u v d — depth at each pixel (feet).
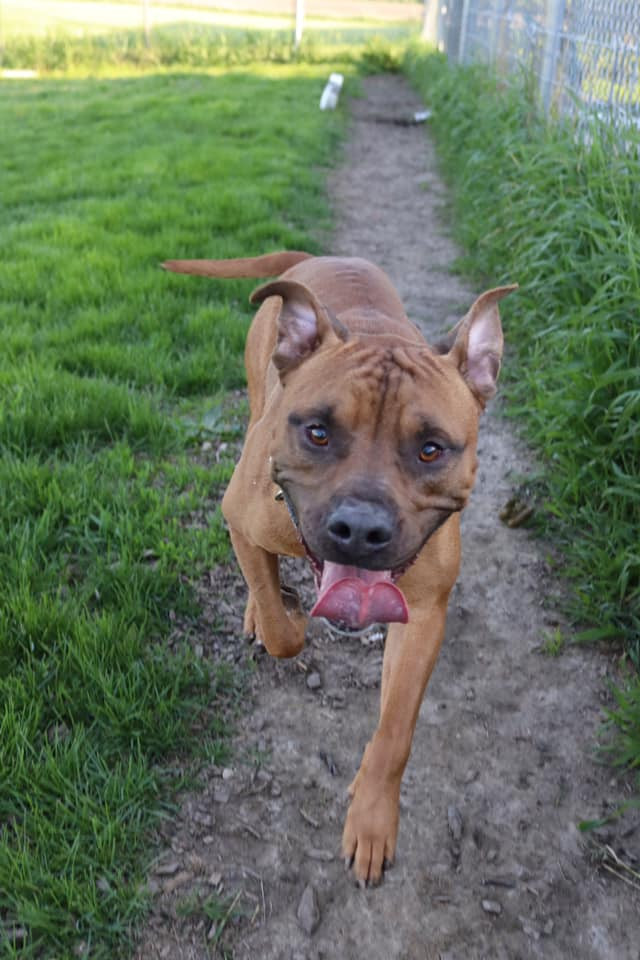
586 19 6.57
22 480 3.70
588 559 3.53
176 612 3.26
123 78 16.37
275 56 18.93
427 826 2.64
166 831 2.52
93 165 9.01
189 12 26.45
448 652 3.29
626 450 3.74
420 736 2.94
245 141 10.27
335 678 3.12
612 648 3.27
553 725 2.99
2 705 2.70
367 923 2.36
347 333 2.54
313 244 7.04
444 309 6.25
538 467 4.30
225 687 3.00
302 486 2.34
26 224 7.07
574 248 4.78
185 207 7.54
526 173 5.98
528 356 5.18
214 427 4.39
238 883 2.42
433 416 2.31
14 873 2.28
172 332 5.32
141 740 2.70
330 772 2.77
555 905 2.43
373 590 2.25
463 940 2.34
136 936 2.26
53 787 2.48
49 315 5.41
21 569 3.18
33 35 18.06
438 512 2.40
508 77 8.72
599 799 2.74
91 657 2.86
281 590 3.12
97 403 4.31
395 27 25.81
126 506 3.66
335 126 11.94
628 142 5.17
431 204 8.89
